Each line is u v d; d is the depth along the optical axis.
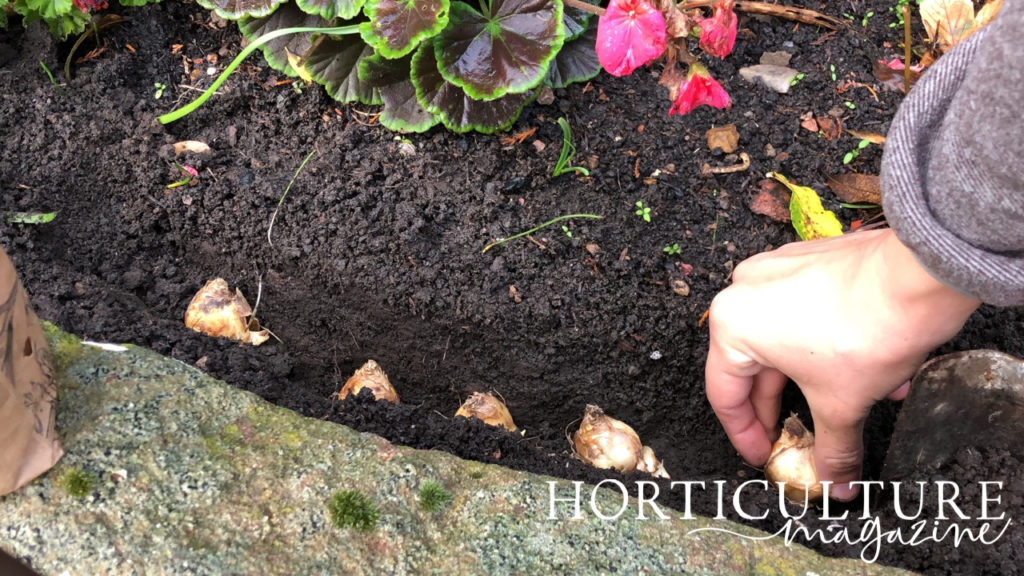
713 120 0.57
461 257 0.54
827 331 0.40
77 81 0.57
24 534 0.35
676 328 0.53
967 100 0.28
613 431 0.49
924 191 0.31
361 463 0.38
